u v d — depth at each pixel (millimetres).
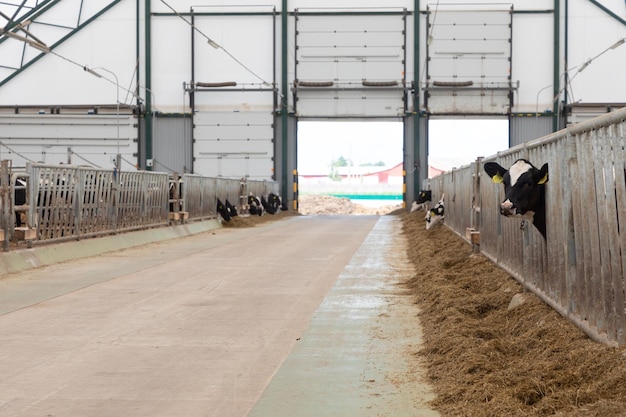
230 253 14508
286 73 35406
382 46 35281
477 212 11938
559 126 34625
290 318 7648
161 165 35688
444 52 34938
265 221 27594
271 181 34125
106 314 7879
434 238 16250
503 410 4090
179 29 35469
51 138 35219
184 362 5820
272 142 35562
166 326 7234
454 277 9812
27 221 12141
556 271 6480
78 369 5605
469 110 34938
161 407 4672
